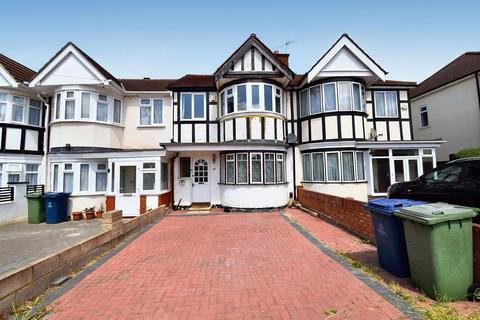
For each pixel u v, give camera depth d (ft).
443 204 12.50
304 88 43.98
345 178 39.19
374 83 45.75
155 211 32.17
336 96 40.45
